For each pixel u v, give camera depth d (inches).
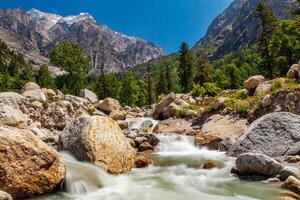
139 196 422.3
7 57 7012.8
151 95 4018.2
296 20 2097.7
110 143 555.8
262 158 480.1
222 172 531.8
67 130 577.6
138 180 503.2
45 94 1186.0
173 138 824.9
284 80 941.8
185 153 730.8
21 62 6825.8
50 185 422.3
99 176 486.6
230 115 876.6
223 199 406.0
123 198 414.6
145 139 796.6
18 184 397.7
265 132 614.2
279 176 456.1
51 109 1048.2
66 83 2669.8
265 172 476.1
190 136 823.7
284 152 577.0
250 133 627.5
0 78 2568.9
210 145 763.4
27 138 424.8
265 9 2229.3
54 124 1024.9
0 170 390.6
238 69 4128.9
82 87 2630.4
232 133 777.6
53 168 428.5
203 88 1718.8
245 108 853.8
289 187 412.8
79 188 435.8
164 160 653.3
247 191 426.9
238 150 625.3
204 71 3068.4
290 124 603.2
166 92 4188.0
